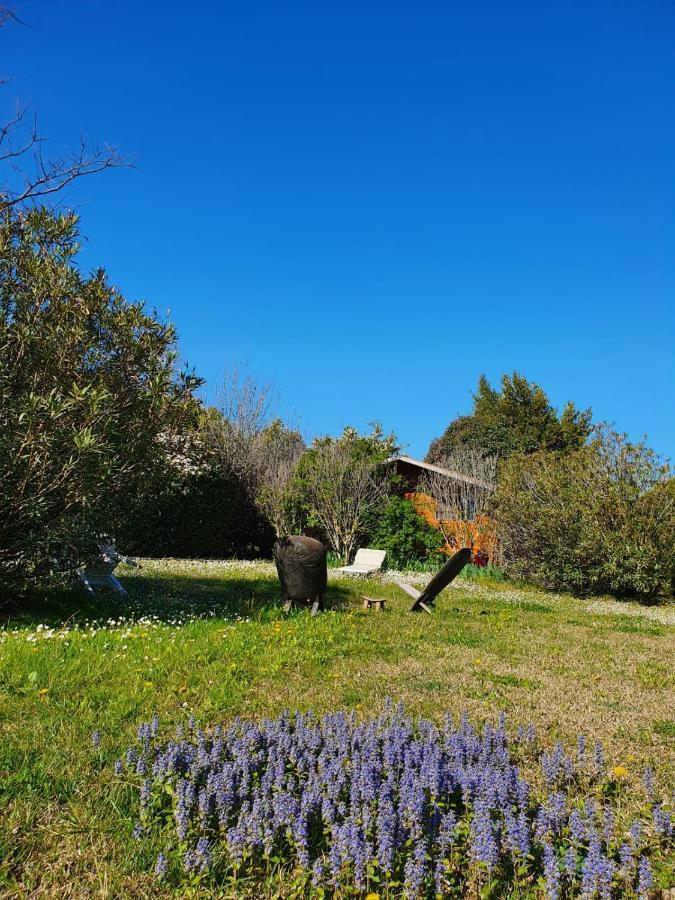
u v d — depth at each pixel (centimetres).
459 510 2245
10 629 852
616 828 372
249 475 2417
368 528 2177
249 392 2647
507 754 434
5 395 868
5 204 952
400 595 1378
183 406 1001
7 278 914
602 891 297
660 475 1712
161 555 2023
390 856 307
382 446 2394
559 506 1786
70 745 453
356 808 345
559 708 597
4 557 911
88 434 838
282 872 322
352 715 519
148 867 326
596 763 429
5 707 521
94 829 354
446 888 307
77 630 802
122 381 966
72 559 982
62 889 308
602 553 1669
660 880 323
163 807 379
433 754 398
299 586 1057
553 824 349
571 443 3356
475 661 763
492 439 3105
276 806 337
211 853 319
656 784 437
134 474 994
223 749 433
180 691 591
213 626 904
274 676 668
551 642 937
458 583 1766
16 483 866
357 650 809
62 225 958
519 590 1744
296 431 2869
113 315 973
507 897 310
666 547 1614
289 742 434
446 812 372
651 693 666
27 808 367
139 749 446
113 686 595
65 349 891
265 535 2395
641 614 1409
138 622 928
